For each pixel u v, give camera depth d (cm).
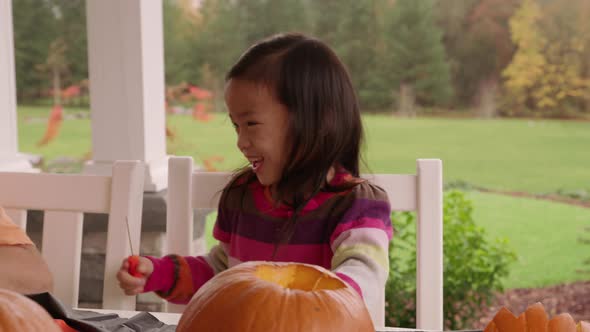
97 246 168
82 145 597
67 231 117
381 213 101
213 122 598
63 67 609
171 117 595
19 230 97
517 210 539
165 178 173
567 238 470
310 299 53
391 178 115
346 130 103
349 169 110
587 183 604
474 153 681
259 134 96
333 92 100
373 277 88
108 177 116
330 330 51
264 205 110
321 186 105
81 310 83
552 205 550
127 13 170
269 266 58
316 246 105
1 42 167
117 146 172
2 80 168
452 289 263
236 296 53
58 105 607
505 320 58
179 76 652
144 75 171
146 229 164
